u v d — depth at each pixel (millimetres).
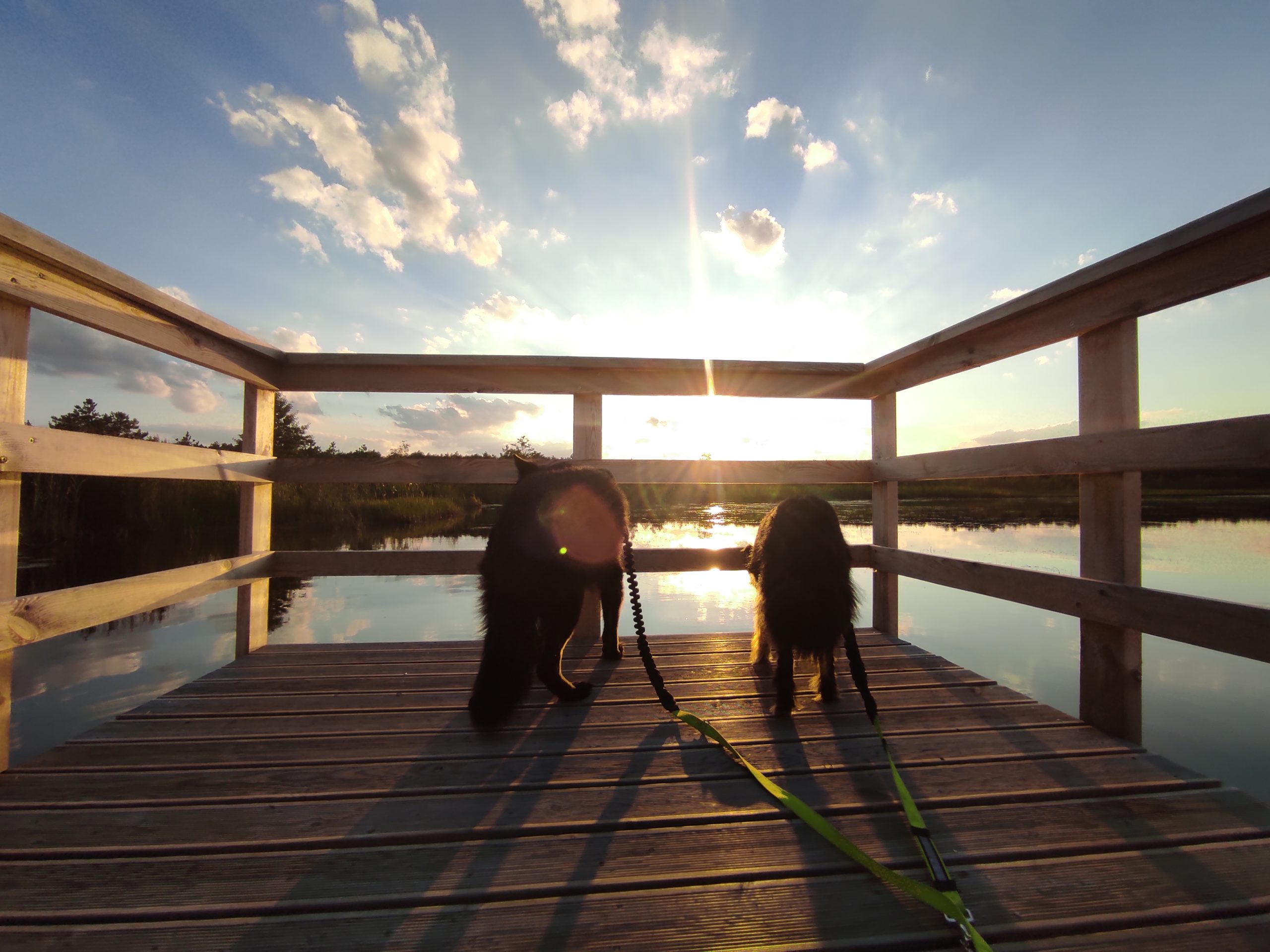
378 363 3094
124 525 10430
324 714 2176
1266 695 2906
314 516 11797
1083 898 1178
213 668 3445
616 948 1049
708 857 1310
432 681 2561
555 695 2297
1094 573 2078
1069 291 2090
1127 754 1845
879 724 1836
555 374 3252
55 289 1750
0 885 1214
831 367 3357
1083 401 2125
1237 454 1549
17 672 3387
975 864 1285
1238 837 1395
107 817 1472
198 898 1174
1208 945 1060
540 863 1289
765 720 2121
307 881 1228
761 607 2564
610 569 2723
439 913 1137
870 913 1138
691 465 3258
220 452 2623
